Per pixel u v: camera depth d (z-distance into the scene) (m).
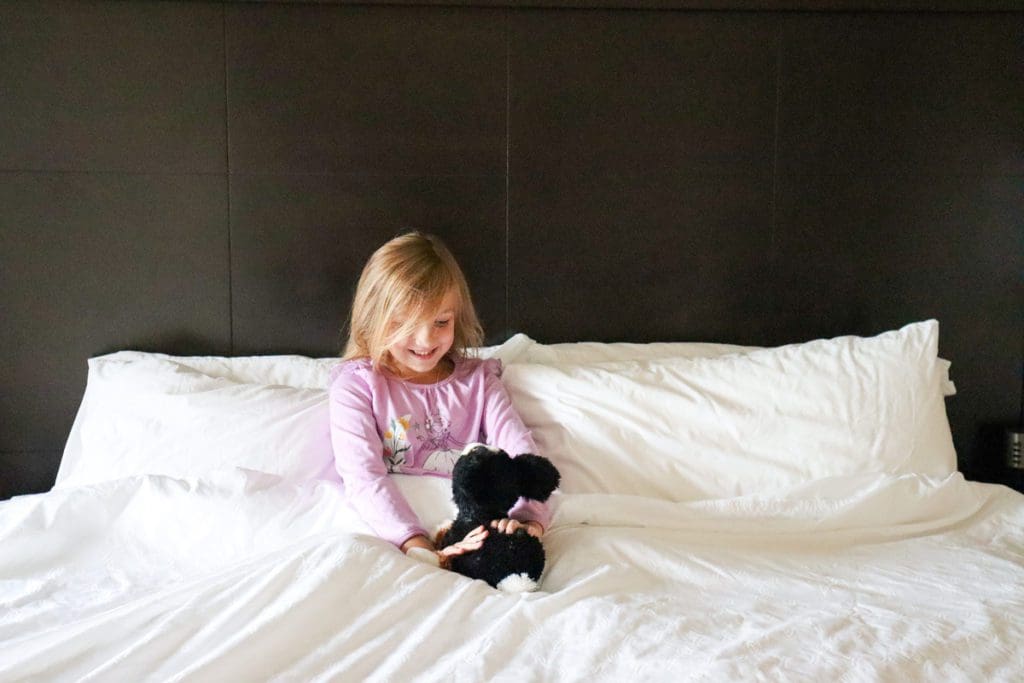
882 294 2.10
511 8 1.97
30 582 1.38
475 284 2.03
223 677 1.06
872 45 2.03
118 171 1.92
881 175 2.07
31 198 1.90
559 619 1.22
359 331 1.72
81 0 1.87
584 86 2.00
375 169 1.98
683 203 2.05
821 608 1.30
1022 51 2.04
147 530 1.47
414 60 1.96
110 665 1.07
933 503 1.63
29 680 1.06
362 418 1.63
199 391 1.75
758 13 2.01
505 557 1.34
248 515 1.48
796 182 2.06
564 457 1.71
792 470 1.69
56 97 1.89
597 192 2.03
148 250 1.94
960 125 2.06
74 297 1.93
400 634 1.18
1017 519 1.65
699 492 1.69
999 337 2.11
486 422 1.71
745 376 1.79
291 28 1.92
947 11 2.03
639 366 1.82
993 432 2.12
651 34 2.00
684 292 2.07
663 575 1.41
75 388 1.95
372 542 1.32
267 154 1.95
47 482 1.96
